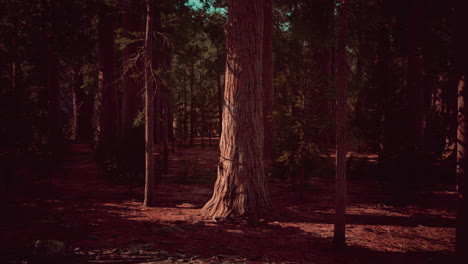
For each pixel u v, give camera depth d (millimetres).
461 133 5391
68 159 19109
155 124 33375
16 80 11930
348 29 17141
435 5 17828
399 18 18891
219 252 5957
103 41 20688
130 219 8195
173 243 6324
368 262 5840
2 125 10836
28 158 12164
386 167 12797
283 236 7316
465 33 5395
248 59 8938
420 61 17453
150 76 10078
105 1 14039
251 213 8492
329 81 11766
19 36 10062
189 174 16516
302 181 11250
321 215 9375
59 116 25219
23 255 5168
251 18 8984
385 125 12773
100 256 5285
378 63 13273
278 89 12055
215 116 36531
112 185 13055
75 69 28766
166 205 10156
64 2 10492
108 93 20609
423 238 7449
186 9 12312
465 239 5324
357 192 12711
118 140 11961
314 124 11461
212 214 8672
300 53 11922
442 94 19547
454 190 12688
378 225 8406
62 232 6715
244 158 8742
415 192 12430
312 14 17609
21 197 10375
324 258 5949
